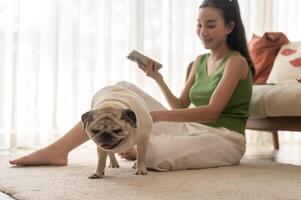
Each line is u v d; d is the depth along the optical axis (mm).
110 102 1626
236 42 2221
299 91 2412
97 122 1542
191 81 2383
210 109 2008
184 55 3484
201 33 2197
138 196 1363
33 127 2957
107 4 3141
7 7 2852
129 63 3250
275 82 2969
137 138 1658
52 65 2980
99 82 3166
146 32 3322
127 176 1719
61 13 3029
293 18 3936
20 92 2934
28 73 2949
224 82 2072
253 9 3818
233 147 2098
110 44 3156
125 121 1556
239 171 1915
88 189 1460
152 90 3307
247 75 2186
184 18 3451
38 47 2947
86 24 3117
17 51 2850
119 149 1604
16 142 2859
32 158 1957
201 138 1991
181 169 1923
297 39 3943
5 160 2211
